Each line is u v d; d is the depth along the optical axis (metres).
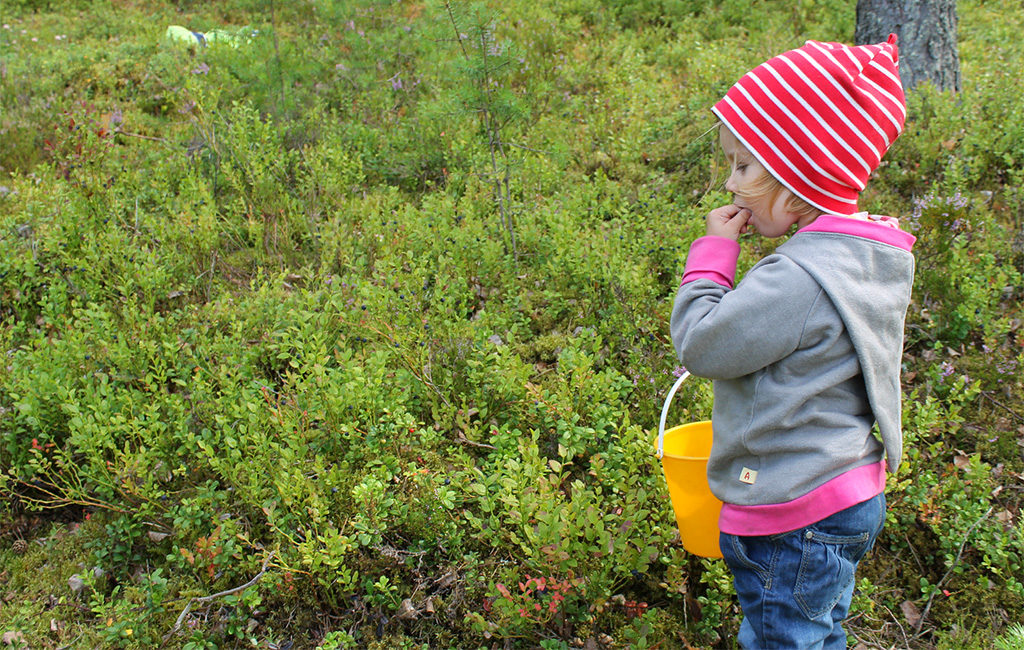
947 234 4.16
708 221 2.14
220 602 2.86
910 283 1.99
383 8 7.61
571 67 7.67
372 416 3.31
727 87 6.57
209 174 5.70
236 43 7.87
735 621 2.75
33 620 2.88
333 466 3.03
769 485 1.94
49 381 3.33
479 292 4.47
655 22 9.57
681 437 2.46
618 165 5.75
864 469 1.94
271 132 5.92
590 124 6.27
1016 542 2.86
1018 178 4.77
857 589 2.80
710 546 2.32
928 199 4.36
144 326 3.74
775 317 1.85
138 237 4.82
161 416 3.49
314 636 2.80
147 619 2.81
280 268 4.66
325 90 6.90
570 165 5.86
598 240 4.43
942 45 6.26
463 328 3.75
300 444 3.14
